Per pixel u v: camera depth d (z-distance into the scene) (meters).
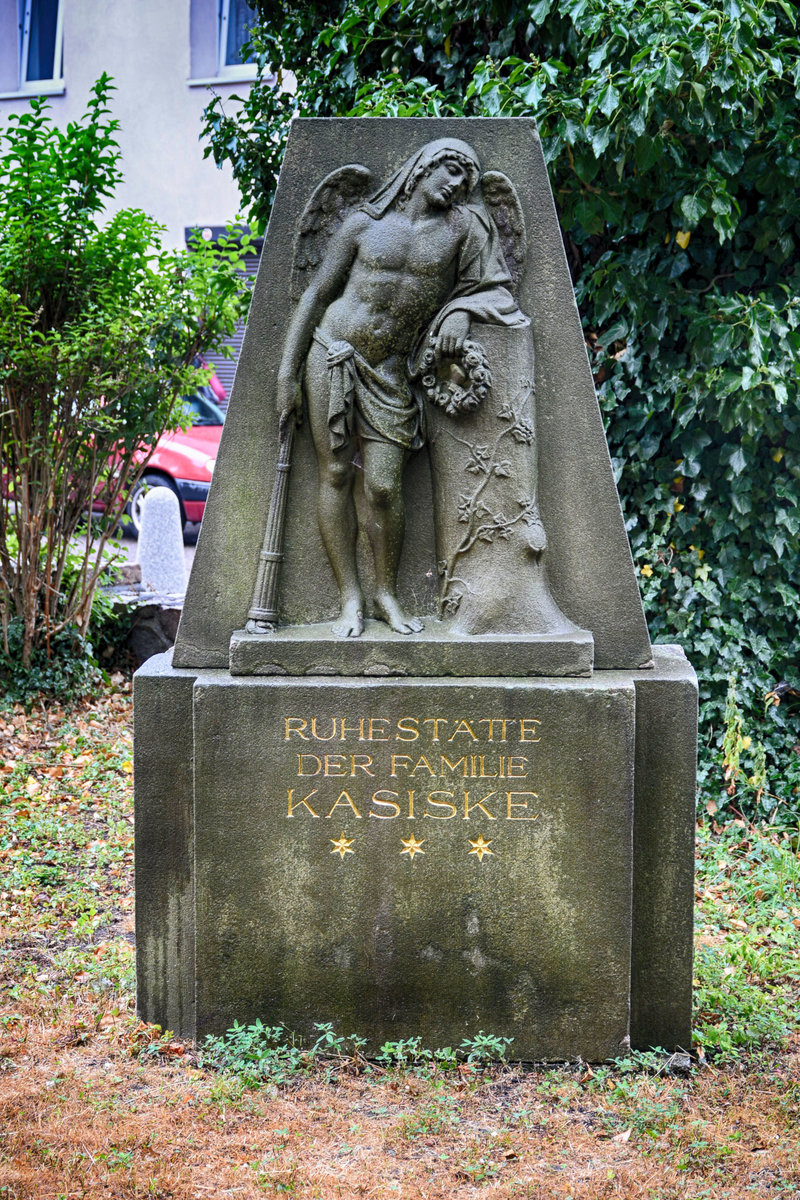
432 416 3.97
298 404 3.94
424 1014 3.93
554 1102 3.68
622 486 6.31
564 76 5.79
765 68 5.61
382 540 3.96
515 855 3.87
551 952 3.89
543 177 3.92
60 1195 3.13
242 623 4.02
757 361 5.57
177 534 10.77
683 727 3.93
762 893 5.29
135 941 4.19
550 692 3.82
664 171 5.70
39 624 8.70
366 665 3.89
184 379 8.87
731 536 6.20
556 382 3.97
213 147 8.60
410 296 3.86
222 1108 3.57
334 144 3.90
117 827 6.21
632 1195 3.18
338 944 3.93
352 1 7.14
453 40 6.69
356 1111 3.60
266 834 3.90
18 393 8.22
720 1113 3.62
